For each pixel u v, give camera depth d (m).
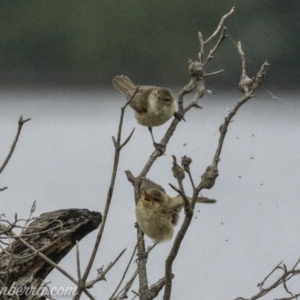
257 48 27.97
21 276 7.27
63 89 33.50
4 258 7.32
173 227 8.37
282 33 28.12
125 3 32.50
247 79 6.89
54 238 7.45
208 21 30.56
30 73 33.97
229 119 6.45
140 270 6.82
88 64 33.28
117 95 32.81
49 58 33.75
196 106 8.63
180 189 5.62
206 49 27.73
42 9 34.25
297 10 27.88
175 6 31.09
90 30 33.50
